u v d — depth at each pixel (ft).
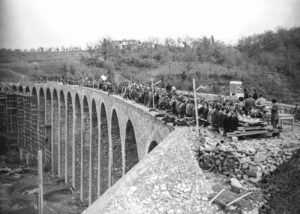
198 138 51.34
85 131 146.92
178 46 404.77
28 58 369.71
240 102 77.77
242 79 223.92
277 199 38.68
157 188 37.22
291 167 43.70
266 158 45.52
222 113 56.75
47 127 204.13
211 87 212.23
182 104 68.54
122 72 294.05
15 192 151.94
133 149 91.09
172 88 96.58
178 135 49.75
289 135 60.13
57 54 432.25
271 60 229.25
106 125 123.65
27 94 221.46
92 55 377.09
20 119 223.30
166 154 42.14
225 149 46.91
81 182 144.56
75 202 141.28
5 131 230.89
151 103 82.99
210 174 44.24
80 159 159.74
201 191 38.73
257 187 41.16
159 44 420.77
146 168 39.17
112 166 109.40
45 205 136.77
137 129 79.15
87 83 176.65
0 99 234.38
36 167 189.98
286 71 200.03
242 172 43.91
